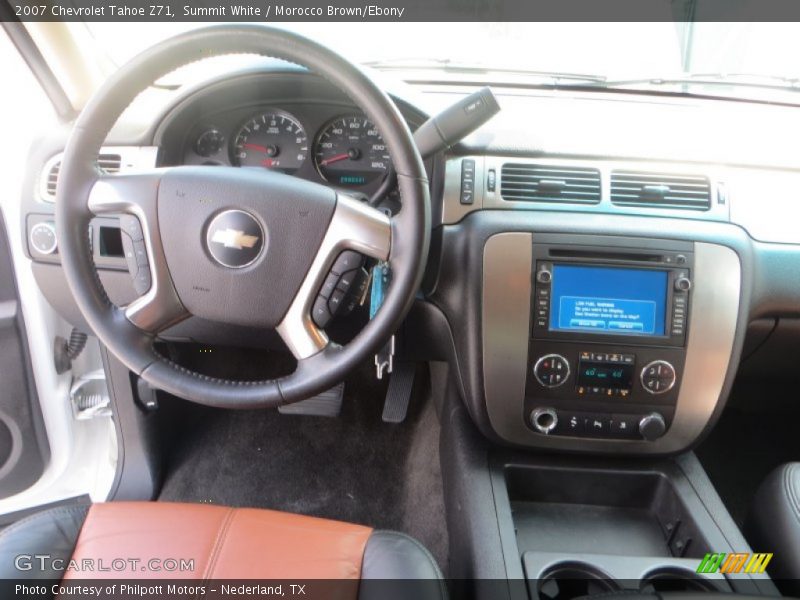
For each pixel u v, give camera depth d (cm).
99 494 152
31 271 127
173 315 94
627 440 111
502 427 113
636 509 120
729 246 105
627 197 109
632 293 106
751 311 112
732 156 110
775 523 89
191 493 157
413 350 127
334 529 94
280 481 161
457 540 117
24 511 142
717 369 107
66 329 142
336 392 139
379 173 121
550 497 121
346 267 88
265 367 172
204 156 125
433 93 132
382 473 163
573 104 130
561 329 106
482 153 111
